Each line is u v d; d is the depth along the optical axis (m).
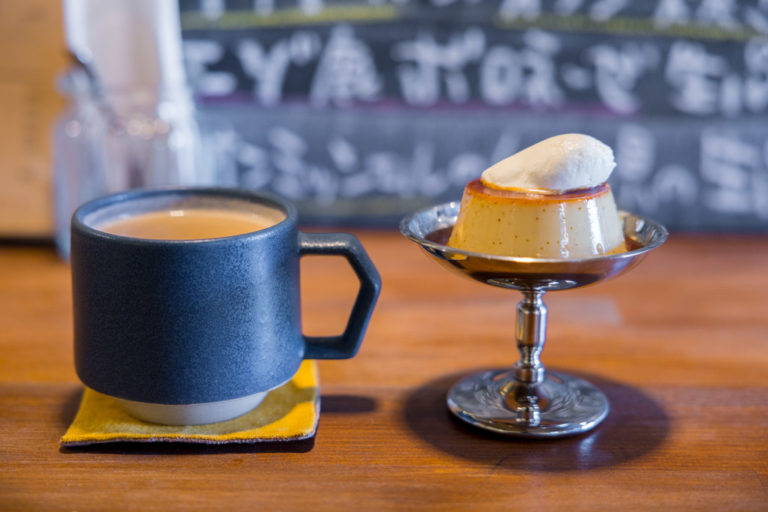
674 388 0.47
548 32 0.68
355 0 0.68
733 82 0.70
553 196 0.42
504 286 0.42
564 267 0.39
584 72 0.69
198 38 0.68
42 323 0.53
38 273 0.60
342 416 0.45
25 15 0.63
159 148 0.62
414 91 0.69
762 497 0.40
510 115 0.70
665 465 0.41
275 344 0.41
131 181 0.62
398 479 0.40
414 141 0.70
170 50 0.61
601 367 0.49
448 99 0.69
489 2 0.68
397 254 0.64
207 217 0.44
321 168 0.71
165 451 0.42
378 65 0.69
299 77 0.69
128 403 0.42
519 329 0.45
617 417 0.45
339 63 0.69
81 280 0.40
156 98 0.62
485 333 0.53
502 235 0.42
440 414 0.45
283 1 0.67
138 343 0.40
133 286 0.39
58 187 0.62
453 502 0.39
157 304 0.39
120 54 0.61
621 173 0.71
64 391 0.46
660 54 0.69
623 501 0.39
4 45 0.63
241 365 0.40
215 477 0.40
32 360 0.49
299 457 0.42
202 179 0.65
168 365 0.40
